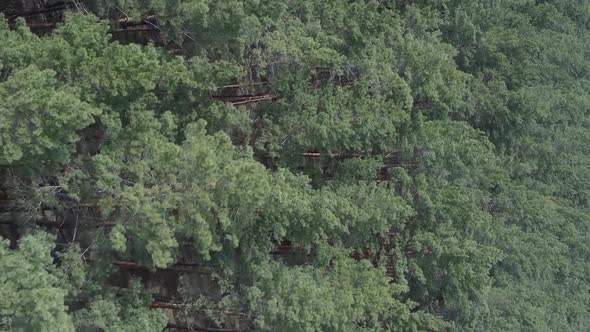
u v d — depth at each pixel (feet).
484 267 132.26
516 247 148.05
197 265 99.35
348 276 109.50
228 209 81.66
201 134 82.69
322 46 109.70
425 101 133.90
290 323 94.27
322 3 116.67
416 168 134.82
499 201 153.79
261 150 112.06
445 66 134.00
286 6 102.32
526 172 164.14
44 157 73.67
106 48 79.77
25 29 79.10
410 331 120.67
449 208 131.44
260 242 98.17
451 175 141.49
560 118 174.81
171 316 105.09
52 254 87.61
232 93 111.86
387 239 127.24
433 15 146.20
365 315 111.55
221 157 81.05
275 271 99.81
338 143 114.62
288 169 107.76
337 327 100.73
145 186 79.46
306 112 110.01
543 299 153.79
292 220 100.37
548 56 182.80
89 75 78.38
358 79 116.37
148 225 75.31
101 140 85.40
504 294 146.72
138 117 83.51
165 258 74.84
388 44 125.08
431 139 126.62
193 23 91.09
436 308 139.13
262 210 93.09
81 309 81.30
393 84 117.39
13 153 67.72
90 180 80.69
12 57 74.64
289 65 106.73
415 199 131.03
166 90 91.66
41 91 68.49
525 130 167.94
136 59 80.33
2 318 64.39
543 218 156.25
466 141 136.26
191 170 76.79
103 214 79.20
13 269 65.26
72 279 80.59
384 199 115.24
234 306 96.48
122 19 95.81
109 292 84.64
